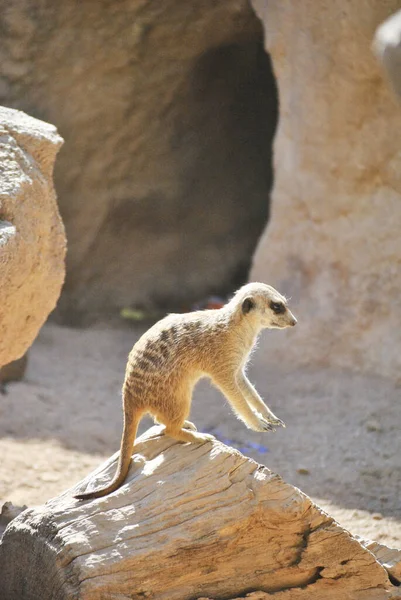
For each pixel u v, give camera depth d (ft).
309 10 53.16
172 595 24.09
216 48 67.00
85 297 71.05
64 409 50.83
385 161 52.42
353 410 49.83
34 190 30.32
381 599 25.22
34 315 32.48
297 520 24.59
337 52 52.21
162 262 74.69
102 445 46.39
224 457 24.85
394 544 35.37
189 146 72.28
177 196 73.46
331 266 56.18
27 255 29.91
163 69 66.13
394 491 40.93
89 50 63.21
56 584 23.31
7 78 62.95
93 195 68.69
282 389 53.98
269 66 71.56
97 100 65.41
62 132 65.31
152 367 25.13
